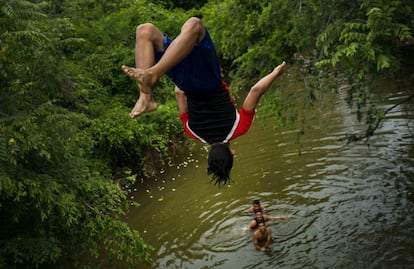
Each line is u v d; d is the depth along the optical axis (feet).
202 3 73.10
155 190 37.14
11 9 19.52
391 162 34.17
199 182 37.22
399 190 30.25
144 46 9.54
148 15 53.06
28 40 20.65
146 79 8.80
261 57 25.88
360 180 32.55
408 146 36.04
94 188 24.16
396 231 25.91
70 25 25.80
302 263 24.71
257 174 36.60
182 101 11.44
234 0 26.99
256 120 48.06
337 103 46.80
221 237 28.76
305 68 24.73
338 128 41.57
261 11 26.68
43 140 20.63
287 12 23.38
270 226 28.84
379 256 24.11
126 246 24.36
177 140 45.27
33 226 23.56
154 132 41.37
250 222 29.73
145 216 33.32
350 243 25.70
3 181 18.24
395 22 17.33
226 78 53.62
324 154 37.55
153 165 40.86
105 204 24.97
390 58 17.37
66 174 22.63
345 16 20.59
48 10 44.37
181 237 29.58
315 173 34.83
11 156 18.61
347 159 36.04
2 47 19.89
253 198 32.94
